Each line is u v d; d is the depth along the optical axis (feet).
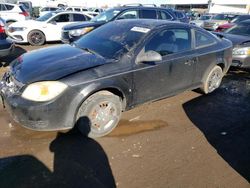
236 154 11.16
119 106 12.10
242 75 23.03
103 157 10.44
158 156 10.69
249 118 14.47
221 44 17.28
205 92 17.25
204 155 10.94
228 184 9.38
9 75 11.63
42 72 10.73
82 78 10.62
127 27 14.20
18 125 12.33
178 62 14.16
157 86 13.57
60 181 9.05
